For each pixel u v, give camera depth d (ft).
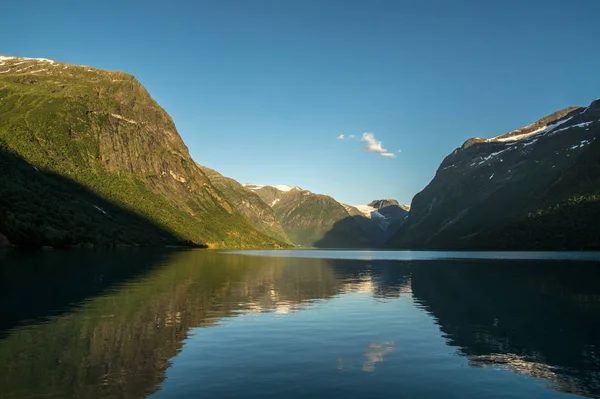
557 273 262.26
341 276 242.58
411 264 379.55
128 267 266.77
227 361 73.67
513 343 87.40
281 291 166.61
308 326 101.86
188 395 58.29
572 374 68.44
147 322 103.65
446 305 134.72
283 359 75.20
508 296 156.46
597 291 170.71
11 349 78.54
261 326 101.35
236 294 155.43
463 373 68.85
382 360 75.20
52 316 108.88
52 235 461.78
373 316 115.14
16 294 143.74
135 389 60.08
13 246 413.80
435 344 86.38
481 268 315.58
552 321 109.91
